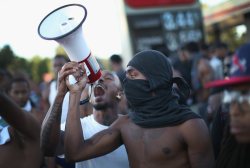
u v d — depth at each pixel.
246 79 1.86
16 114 2.68
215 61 7.12
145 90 2.28
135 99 2.32
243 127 1.89
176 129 2.25
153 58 2.31
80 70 2.45
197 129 2.22
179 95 2.45
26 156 2.78
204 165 2.20
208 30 11.11
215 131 2.63
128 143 2.36
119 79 3.03
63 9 2.48
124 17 10.26
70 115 2.42
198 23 10.71
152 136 2.27
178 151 2.23
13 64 15.51
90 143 2.42
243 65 1.89
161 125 2.26
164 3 10.54
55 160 3.39
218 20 10.17
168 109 2.27
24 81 4.75
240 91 1.90
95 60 2.52
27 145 2.79
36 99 6.61
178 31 10.55
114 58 8.12
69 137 2.40
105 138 2.43
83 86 2.45
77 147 2.39
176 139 2.23
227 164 2.08
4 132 2.77
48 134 2.43
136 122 2.33
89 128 2.91
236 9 9.30
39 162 2.81
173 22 10.55
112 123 2.69
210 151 2.25
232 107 1.92
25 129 2.76
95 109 2.92
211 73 6.44
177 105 2.29
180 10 10.66
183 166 2.23
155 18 10.45
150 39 10.36
